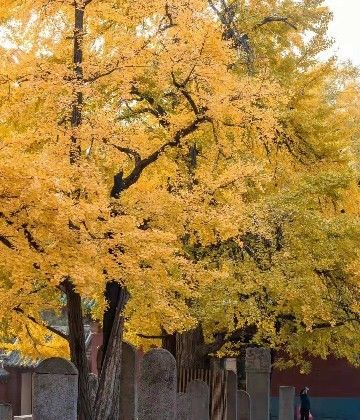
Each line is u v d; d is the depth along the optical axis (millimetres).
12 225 11750
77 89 13750
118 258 12562
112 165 15516
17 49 14148
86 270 11516
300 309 20094
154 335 24062
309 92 23125
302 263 19328
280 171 20766
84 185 12562
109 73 14234
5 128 15008
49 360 11867
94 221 12547
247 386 21000
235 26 22250
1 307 13273
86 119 13977
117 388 15188
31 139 12742
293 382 37719
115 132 14031
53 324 36969
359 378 37406
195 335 22438
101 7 15094
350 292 20781
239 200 15375
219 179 15055
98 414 14883
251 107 15594
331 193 20891
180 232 14984
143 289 15070
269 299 19984
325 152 21516
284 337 22297
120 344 15336
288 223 19594
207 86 15547
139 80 16203
